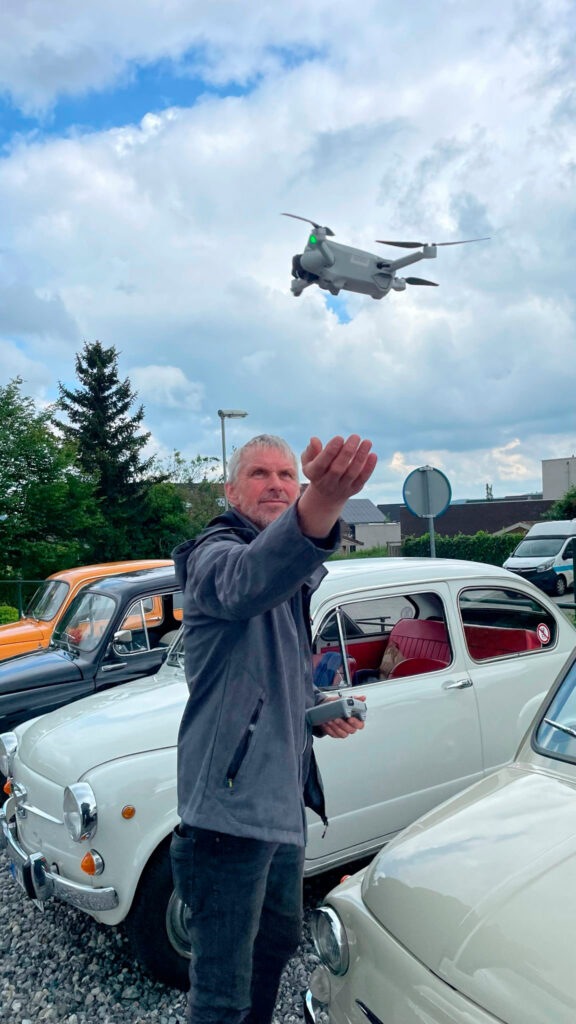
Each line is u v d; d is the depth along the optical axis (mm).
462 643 4039
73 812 3061
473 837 2012
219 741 1857
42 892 3275
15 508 29328
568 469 65375
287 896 2117
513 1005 1492
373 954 1818
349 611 4449
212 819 1820
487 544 31875
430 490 8078
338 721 2127
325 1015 1988
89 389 46062
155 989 3299
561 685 2609
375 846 3592
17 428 29516
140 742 3301
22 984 3404
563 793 2164
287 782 1876
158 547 43969
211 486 47719
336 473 1410
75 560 30047
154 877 3123
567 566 21938
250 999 1980
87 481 31641
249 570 1551
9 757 3830
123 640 5594
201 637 1901
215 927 1880
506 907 1695
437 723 3793
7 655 7633
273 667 1922
